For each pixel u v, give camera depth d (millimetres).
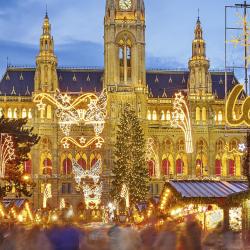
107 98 158875
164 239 28109
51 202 157500
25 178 93188
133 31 162125
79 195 159125
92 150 161000
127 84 160625
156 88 171250
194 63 165500
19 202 80562
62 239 27375
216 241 32531
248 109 44031
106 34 161750
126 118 138500
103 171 158750
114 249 28047
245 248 32781
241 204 44125
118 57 161500
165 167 161750
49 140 159500
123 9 163125
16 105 161500
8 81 168125
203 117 162375
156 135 162125
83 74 172750
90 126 160750
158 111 163750
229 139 161000
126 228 28500
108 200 157375
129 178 133125
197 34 166750
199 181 52594
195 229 27609
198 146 161375
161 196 56656
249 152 42594
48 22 164875
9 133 87062
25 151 93438
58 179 158375
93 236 28781
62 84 169750
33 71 171000
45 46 163250
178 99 106438
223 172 160875
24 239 27953
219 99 167375
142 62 161375
